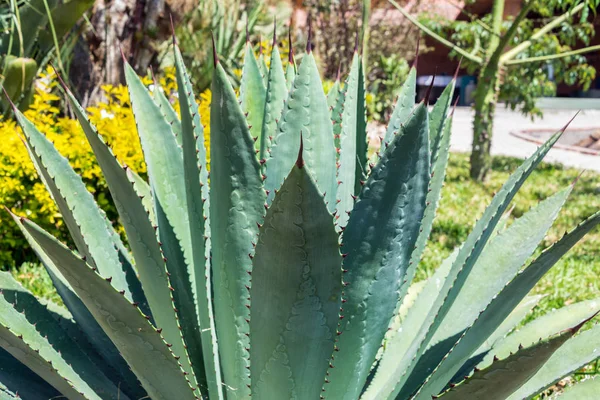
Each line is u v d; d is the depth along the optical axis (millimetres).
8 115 4188
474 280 1658
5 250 3523
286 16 7195
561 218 5035
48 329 1604
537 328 1678
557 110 19453
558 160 9531
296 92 1419
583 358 1507
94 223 1589
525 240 1664
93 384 1538
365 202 1321
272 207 1210
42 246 1291
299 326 1317
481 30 6688
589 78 7492
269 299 1304
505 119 17094
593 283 3346
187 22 5746
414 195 1334
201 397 1473
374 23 10383
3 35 4395
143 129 1577
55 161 1541
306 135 1427
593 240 4383
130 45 5648
